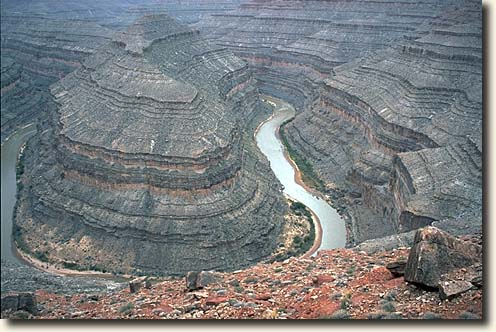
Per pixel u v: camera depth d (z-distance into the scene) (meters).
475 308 25.73
